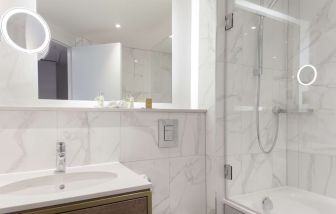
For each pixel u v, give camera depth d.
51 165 1.18
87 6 1.47
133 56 1.62
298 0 1.79
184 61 1.83
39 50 1.24
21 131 1.12
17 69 1.23
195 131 1.67
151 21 1.69
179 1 1.81
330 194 1.58
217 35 1.63
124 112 1.39
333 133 1.57
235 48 1.69
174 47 1.79
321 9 1.64
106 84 1.52
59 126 1.20
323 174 1.63
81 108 1.25
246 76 1.74
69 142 1.23
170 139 1.55
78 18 1.44
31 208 0.73
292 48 1.83
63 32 1.39
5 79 1.20
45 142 1.17
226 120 1.66
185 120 1.62
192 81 1.86
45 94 1.32
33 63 1.28
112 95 1.53
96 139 1.30
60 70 1.37
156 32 1.71
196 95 1.83
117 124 1.37
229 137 1.67
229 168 1.66
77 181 1.12
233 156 1.68
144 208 0.92
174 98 1.78
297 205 1.66
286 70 1.88
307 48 1.72
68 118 1.23
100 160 1.31
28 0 1.28
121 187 0.89
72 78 1.40
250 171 1.74
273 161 1.84
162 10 1.73
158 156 1.51
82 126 1.26
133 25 1.62
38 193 1.01
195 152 1.67
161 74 1.73
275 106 1.85
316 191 1.67
